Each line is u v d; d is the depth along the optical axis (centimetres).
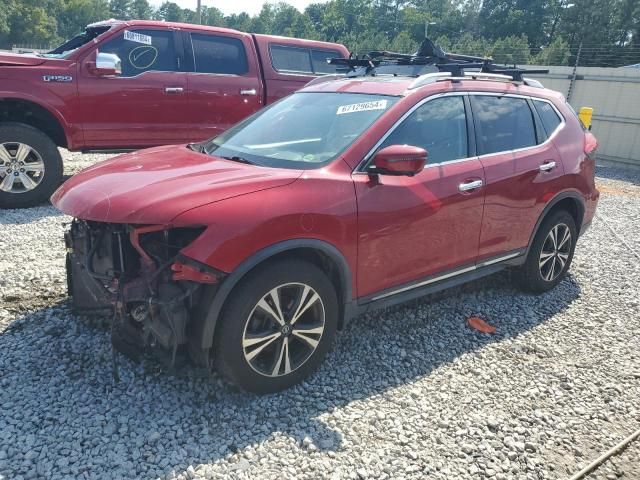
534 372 374
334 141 360
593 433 316
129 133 734
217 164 345
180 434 288
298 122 393
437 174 379
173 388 325
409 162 327
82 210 296
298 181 317
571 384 362
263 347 311
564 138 488
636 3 6806
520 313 462
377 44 9306
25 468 258
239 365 303
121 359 347
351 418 311
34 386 319
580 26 7100
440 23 10250
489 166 413
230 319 294
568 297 506
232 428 296
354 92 404
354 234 333
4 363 338
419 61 508
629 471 290
